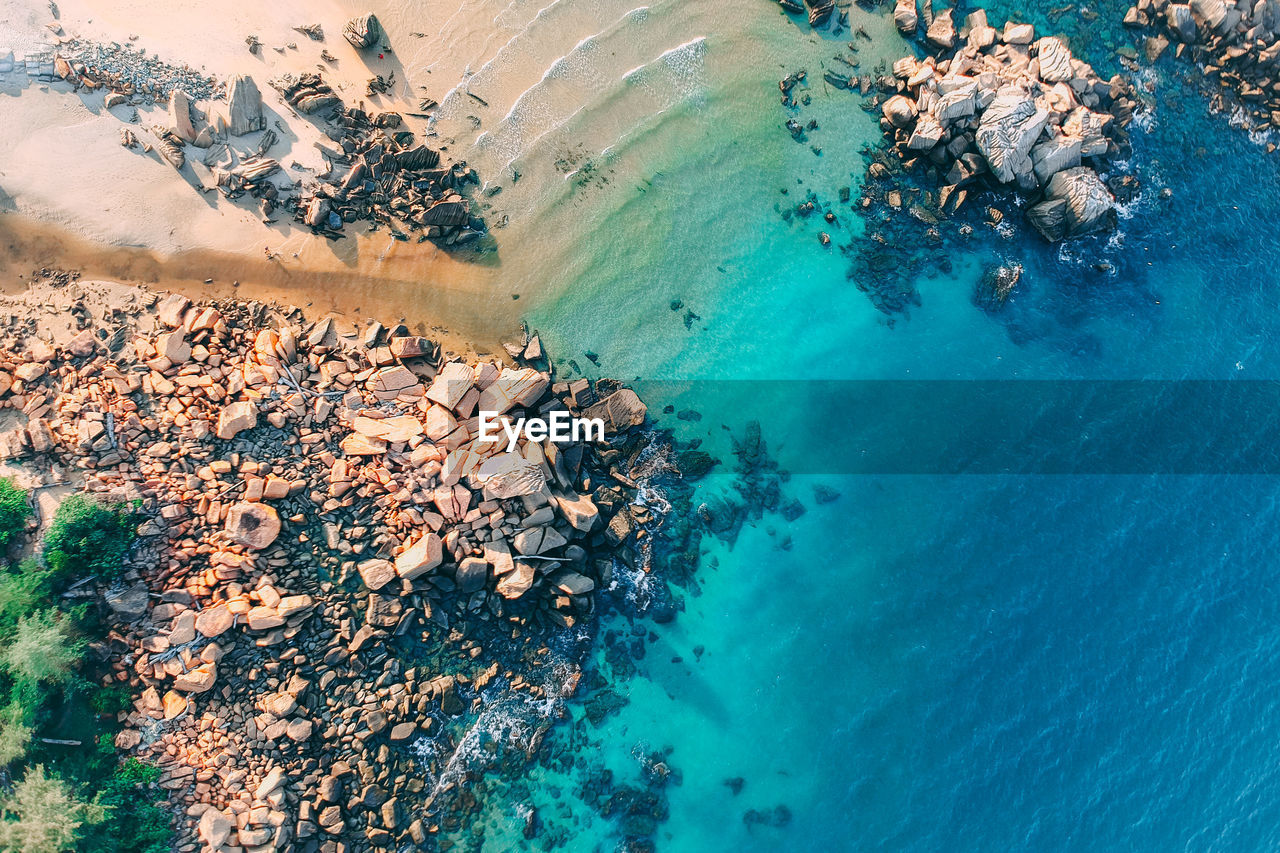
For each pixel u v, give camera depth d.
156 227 29.31
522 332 30.75
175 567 25.34
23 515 24.72
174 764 24.48
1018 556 30.50
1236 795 29.08
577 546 28.28
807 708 29.08
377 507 27.23
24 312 27.73
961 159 32.66
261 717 25.20
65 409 25.94
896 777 28.64
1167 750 29.23
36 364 26.55
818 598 29.94
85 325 27.69
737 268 32.34
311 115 30.67
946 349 32.41
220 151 29.84
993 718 29.14
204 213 29.62
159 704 24.64
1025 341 32.72
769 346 31.91
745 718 28.97
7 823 21.50
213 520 25.72
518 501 27.64
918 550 30.44
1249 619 30.41
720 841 28.03
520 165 31.73
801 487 30.77
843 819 28.23
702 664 29.22
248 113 29.83
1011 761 28.84
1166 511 31.14
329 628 26.34
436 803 26.66
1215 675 29.86
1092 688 29.56
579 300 31.31
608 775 28.11
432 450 27.44
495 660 27.77
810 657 29.47
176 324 27.88
